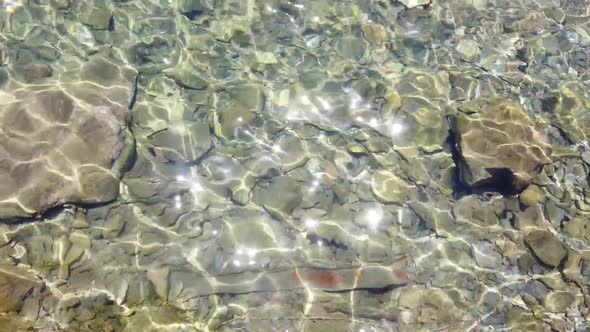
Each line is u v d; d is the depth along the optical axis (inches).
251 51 93.3
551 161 89.8
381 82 93.0
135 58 89.1
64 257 76.9
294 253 81.0
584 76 98.3
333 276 80.3
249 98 89.0
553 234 85.4
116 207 79.9
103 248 78.1
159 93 87.6
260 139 86.7
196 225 80.8
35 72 83.5
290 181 84.4
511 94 95.0
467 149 86.6
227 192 83.0
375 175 86.5
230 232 81.0
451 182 87.3
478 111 90.3
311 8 98.0
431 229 84.4
